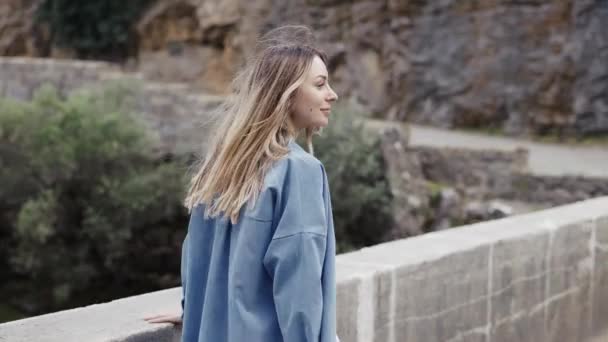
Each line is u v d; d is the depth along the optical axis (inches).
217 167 75.8
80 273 568.1
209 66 836.6
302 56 76.0
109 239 562.3
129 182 564.4
